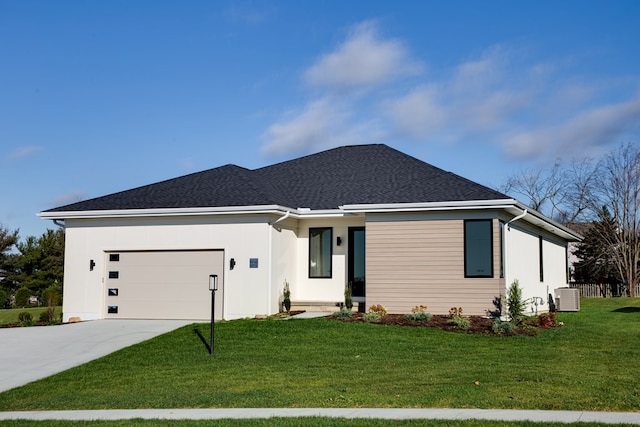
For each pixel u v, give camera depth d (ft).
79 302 75.77
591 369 42.98
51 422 33.60
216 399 37.70
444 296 66.90
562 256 110.11
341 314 65.10
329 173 85.92
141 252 74.59
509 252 70.38
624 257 159.12
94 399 39.78
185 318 72.64
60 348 57.11
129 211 73.77
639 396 35.24
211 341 51.21
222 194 74.49
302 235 78.13
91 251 75.97
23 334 64.34
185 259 73.26
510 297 63.67
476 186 69.62
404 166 83.35
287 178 87.04
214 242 72.38
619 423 29.63
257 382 41.73
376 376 42.22
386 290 68.90
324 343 53.93
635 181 160.66
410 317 63.26
